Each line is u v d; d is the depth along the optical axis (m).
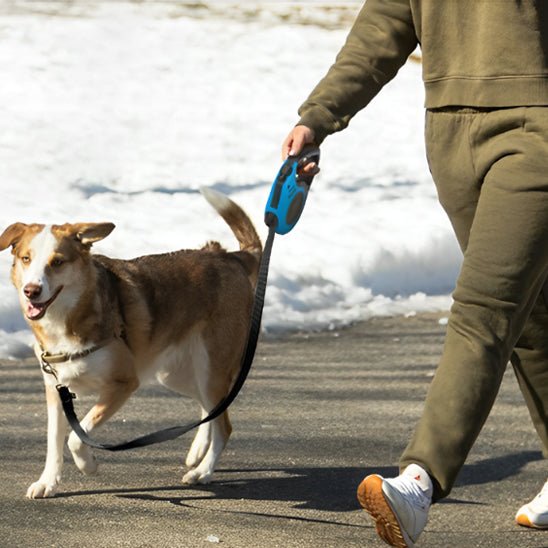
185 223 17.22
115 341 8.45
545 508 7.37
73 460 8.91
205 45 30.98
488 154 6.25
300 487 8.38
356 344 13.43
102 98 25.45
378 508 5.80
